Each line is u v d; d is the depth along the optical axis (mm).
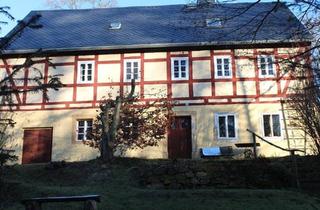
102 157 17078
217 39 9680
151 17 27219
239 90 23234
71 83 23859
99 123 20688
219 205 11344
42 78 8078
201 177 14570
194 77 23547
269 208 11008
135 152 22438
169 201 11836
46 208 10984
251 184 14203
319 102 14094
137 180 14898
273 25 9148
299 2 8469
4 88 7504
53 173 15961
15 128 23297
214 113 23016
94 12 28688
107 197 12141
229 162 14836
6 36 8031
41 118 23469
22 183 13320
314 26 8812
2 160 12547
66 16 28203
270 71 23359
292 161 14695
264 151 22188
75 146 23078
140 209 11102
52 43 24469
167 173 14742
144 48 23891
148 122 20750
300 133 20422
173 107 23109
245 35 9539
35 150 23266
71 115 23469
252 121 22812
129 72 23875
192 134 22750
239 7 9141
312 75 10609
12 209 11047
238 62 23422
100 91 23688
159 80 23641
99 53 24156
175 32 24688
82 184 14703
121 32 25484
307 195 12523
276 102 22891
